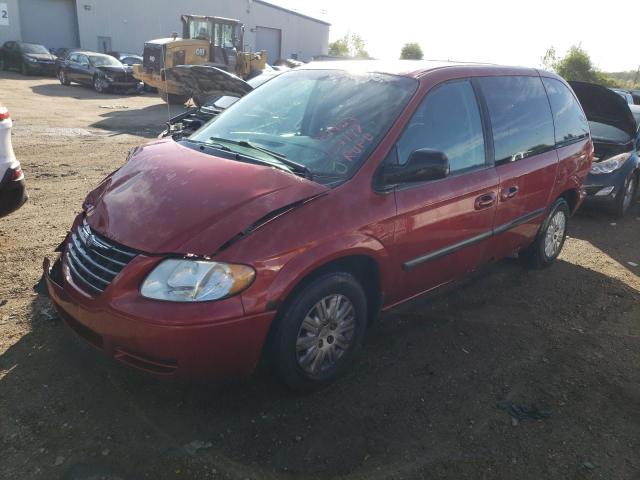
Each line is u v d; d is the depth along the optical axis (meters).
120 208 2.96
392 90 3.62
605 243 6.54
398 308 4.39
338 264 3.12
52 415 2.88
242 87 11.30
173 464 2.62
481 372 3.57
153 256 2.64
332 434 2.89
